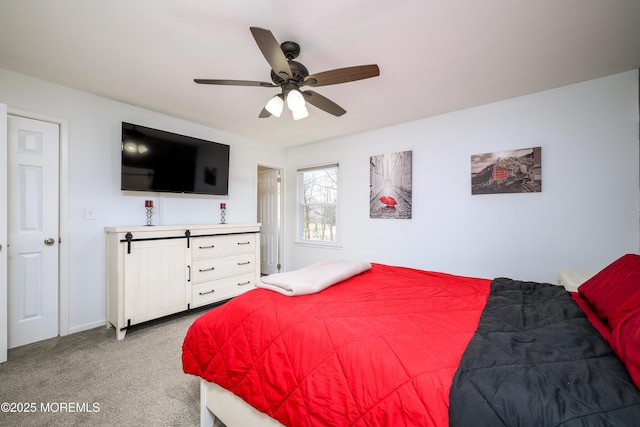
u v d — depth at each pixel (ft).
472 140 9.41
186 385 5.64
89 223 8.46
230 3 4.73
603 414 1.90
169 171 9.83
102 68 6.93
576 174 7.74
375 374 2.75
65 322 7.95
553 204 8.07
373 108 9.46
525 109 8.46
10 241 7.14
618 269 4.28
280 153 15.01
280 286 4.86
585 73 7.14
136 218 9.50
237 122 10.95
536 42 5.81
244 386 3.76
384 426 2.52
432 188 10.28
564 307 3.89
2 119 6.28
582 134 7.64
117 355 6.80
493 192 8.99
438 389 2.40
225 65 6.77
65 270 7.97
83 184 8.34
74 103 8.14
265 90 8.14
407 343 3.02
